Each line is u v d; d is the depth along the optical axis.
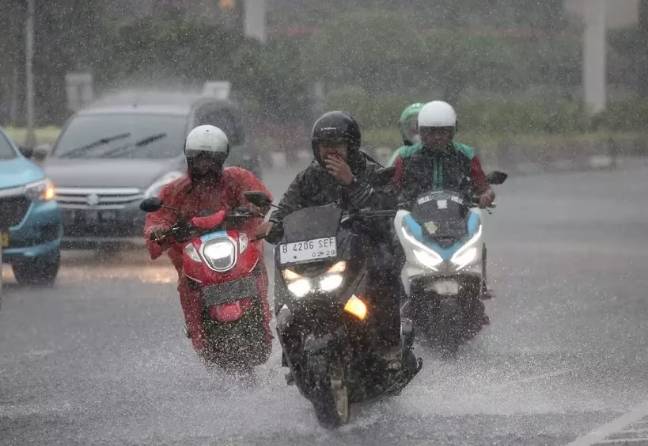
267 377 20.23
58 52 83.50
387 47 93.88
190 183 19.92
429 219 22.02
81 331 25.64
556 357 22.09
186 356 22.56
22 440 16.66
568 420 17.39
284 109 86.44
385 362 17.03
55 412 18.23
